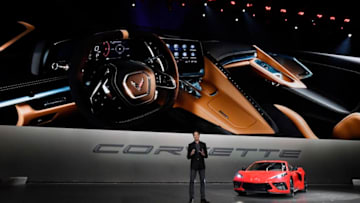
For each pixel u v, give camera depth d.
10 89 8.92
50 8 9.45
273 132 11.65
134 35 10.18
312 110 12.19
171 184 10.19
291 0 12.16
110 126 9.83
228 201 6.61
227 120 11.16
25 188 7.84
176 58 10.77
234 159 11.22
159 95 10.31
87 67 9.54
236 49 11.50
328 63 12.51
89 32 9.74
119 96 9.59
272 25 12.03
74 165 9.54
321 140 12.28
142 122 10.20
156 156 10.43
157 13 10.67
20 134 9.01
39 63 9.20
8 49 8.98
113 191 7.73
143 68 9.86
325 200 7.13
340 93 12.55
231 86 11.28
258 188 7.52
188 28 11.02
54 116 9.30
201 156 6.44
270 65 11.82
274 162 8.71
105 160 9.90
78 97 9.39
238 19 11.65
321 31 12.59
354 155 12.65
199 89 10.91
